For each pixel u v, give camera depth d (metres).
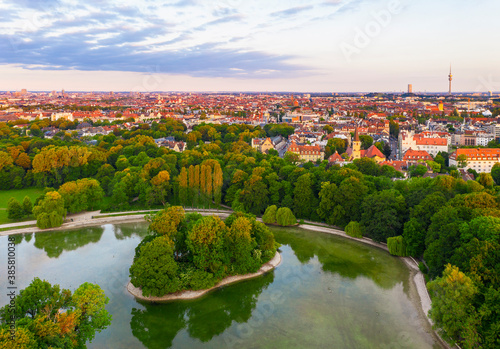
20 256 158.62
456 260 113.88
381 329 108.69
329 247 169.00
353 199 183.00
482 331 91.31
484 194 139.38
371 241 174.75
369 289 131.75
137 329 109.50
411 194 174.75
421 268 143.25
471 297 96.81
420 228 152.38
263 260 149.75
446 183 167.25
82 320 93.50
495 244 105.62
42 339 79.69
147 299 124.56
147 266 122.50
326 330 108.31
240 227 140.25
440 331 102.19
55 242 175.25
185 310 119.81
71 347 85.00
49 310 88.94
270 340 104.00
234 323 112.62
